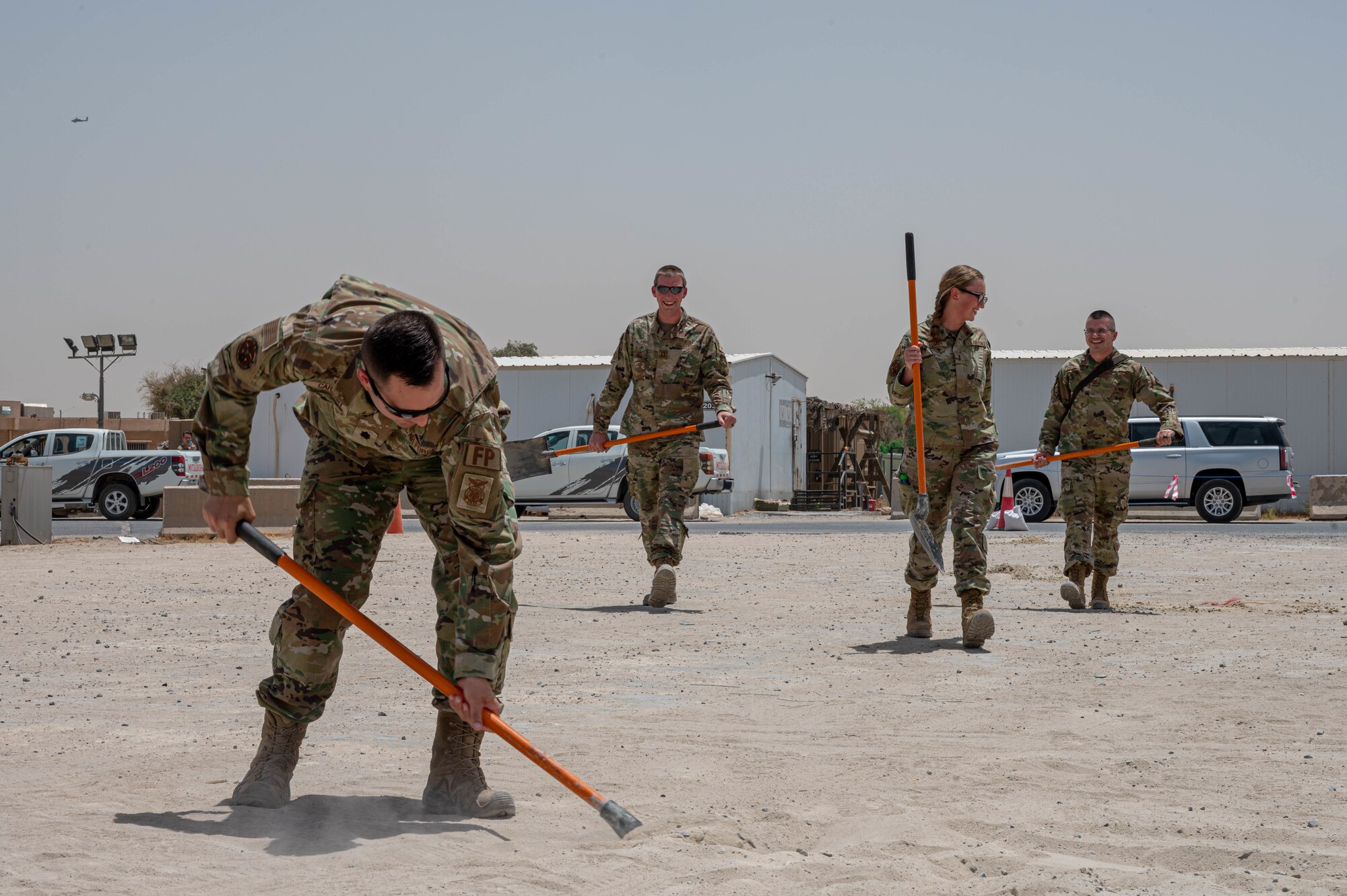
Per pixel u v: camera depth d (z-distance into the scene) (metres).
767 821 3.64
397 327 3.06
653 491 9.66
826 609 9.45
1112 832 3.59
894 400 7.76
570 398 31.33
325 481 3.74
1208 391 32.72
